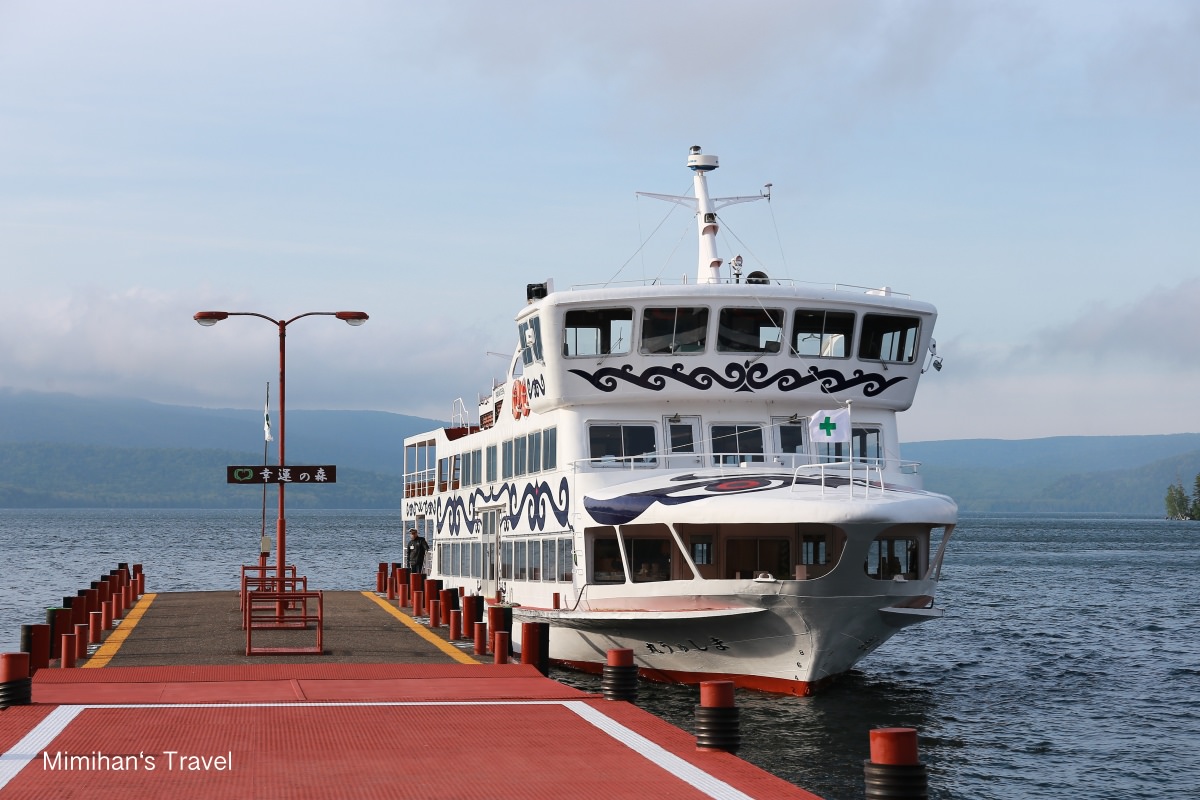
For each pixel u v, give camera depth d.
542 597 36.03
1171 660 48.91
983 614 68.50
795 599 29.84
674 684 34.31
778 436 34.47
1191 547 191.38
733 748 18.66
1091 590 88.88
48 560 125.44
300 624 38.03
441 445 51.03
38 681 25.00
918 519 29.89
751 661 32.34
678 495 31.05
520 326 36.38
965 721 34.66
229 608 44.16
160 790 15.94
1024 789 27.53
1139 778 28.59
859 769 27.16
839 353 34.62
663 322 33.78
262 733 19.67
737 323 34.00
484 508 42.88
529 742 19.20
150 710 21.61
